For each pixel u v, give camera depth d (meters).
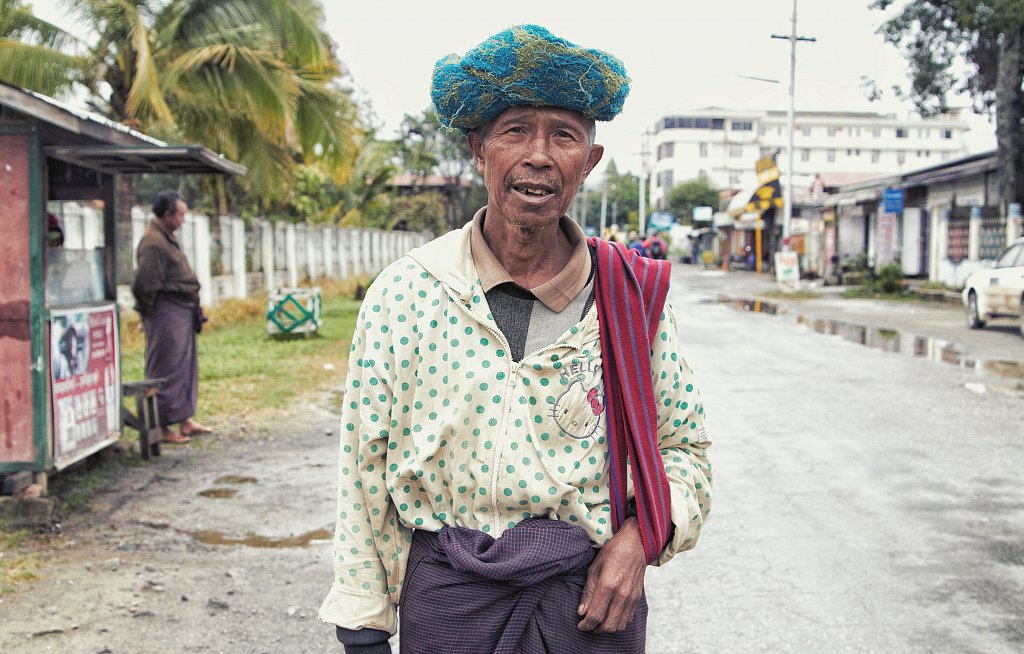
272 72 13.39
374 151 30.31
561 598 1.42
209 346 11.52
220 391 8.35
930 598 3.67
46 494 4.62
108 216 5.38
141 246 6.14
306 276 23.19
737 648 3.25
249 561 4.05
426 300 1.47
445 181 42.69
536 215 1.44
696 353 11.28
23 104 4.08
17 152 4.42
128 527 4.48
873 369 9.87
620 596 1.42
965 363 10.35
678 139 89.31
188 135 14.63
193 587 3.73
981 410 7.48
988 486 5.27
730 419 7.16
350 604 1.53
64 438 4.76
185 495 5.05
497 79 1.40
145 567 3.94
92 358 5.10
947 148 94.56
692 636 3.35
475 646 1.43
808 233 34.56
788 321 16.02
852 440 6.43
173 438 6.32
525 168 1.43
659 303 1.50
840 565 4.03
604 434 1.47
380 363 1.48
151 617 3.42
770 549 4.24
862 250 30.97
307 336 12.75
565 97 1.41
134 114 12.33
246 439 6.49
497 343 1.44
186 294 6.26
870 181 29.72
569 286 1.47
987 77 22.59
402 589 1.53
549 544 1.40
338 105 15.07
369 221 35.62
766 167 31.86
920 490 5.19
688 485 1.53
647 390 1.47
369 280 26.55
